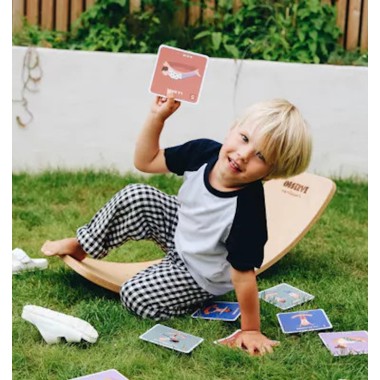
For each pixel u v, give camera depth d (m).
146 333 2.38
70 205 3.95
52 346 2.31
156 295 2.53
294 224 3.09
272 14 4.98
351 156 4.67
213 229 2.46
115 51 4.82
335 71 4.59
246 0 4.94
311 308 2.68
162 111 2.55
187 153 2.64
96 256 2.77
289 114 2.35
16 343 2.31
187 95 2.56
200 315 2.58
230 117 4.63
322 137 4.65
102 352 2.28
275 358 2.25
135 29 4.99
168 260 2.69
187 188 2.58
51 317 2.32
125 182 4.39
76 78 4.58
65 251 2.79
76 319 2.33
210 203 2.47
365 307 2.68
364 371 2.19
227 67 4.58
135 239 2.74
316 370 2.19
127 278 2.81
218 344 2.33
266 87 4.61
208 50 4.96
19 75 4.56
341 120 4.64
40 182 4.30
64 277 2.87
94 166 4.67
